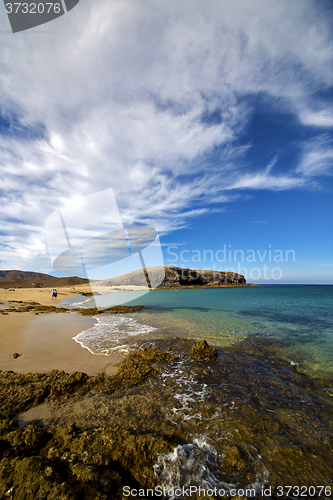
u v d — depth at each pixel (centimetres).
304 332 962
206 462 265
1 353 608
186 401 405
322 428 340
